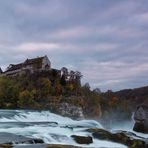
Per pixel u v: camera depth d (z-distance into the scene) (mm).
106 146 58281
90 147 55438
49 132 60469
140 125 85750
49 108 128750
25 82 146125
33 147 49000
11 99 136500
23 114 94062
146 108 86500
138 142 62281
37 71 153875
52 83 146250
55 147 49812
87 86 156500
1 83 140000
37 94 137625
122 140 61812
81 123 89688
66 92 144500
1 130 61438
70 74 156625
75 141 56625
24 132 59562
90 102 139500
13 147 48344
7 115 89188
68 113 125750
